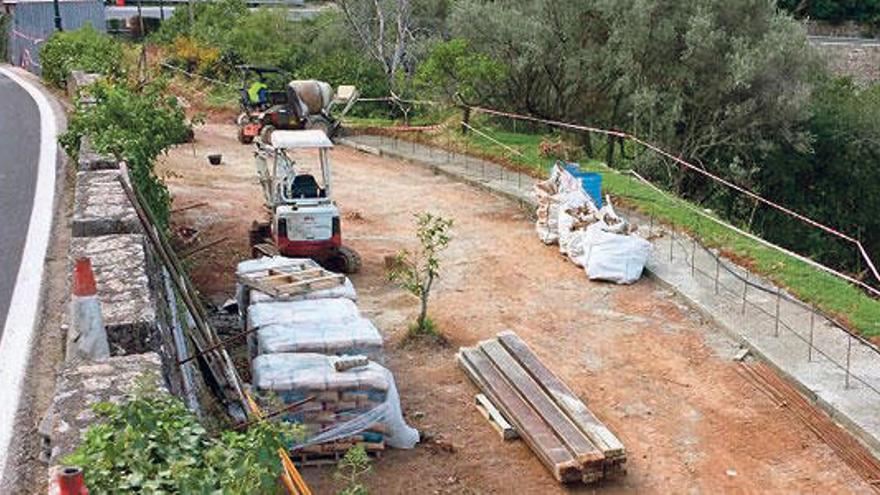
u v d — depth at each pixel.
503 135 26.25
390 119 30.47
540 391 11.44
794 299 14.57
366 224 19.25
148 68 33.50
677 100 25.06
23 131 20.81
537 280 16.05
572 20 26.03
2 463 6.88
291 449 9.56
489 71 25.77
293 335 10.62
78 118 15.43
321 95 27.17
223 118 31.45
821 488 9.96
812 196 27.67
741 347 13.22
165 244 11.17
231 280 15.36
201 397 8.86
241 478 5.22
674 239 17.67
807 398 11.69
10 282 10.79
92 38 30.84
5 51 41.91
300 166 24.22
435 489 9.85
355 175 23.56
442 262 16.92
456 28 27.61
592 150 27.08
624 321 14.30
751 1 24.92
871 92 29.89
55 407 5.84
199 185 21.78
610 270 15.78
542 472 10.27
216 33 38.97
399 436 10.47
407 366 12.80
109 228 9.70
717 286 15.23
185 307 10.32
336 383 9.85
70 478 4.37
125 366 6.43
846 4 49.50
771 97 24.83
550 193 18.34
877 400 11.34
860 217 27.80
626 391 12.07
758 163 26.62
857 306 14.09
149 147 14.97
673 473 10.28
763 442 10.86
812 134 26.41
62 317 9.70
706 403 11.73
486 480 10.07
